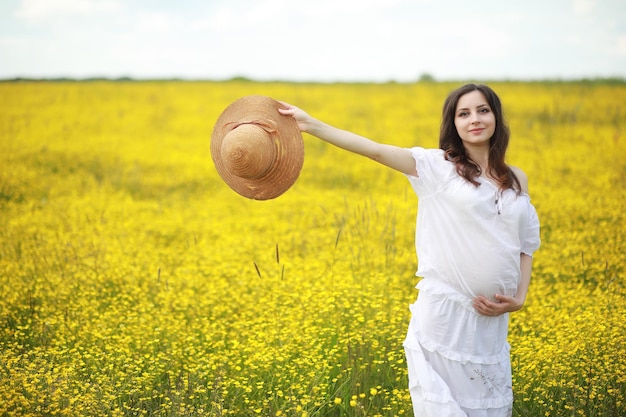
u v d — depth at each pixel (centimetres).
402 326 526
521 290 380
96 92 2691
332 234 822
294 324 512
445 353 362
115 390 436
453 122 377
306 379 450
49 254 718
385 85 3109
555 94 2378
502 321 371
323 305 534
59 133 1745
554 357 470
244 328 552
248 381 456
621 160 1274
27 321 566
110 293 631
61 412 392
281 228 888
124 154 1516
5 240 791
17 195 1102
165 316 553
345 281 616
